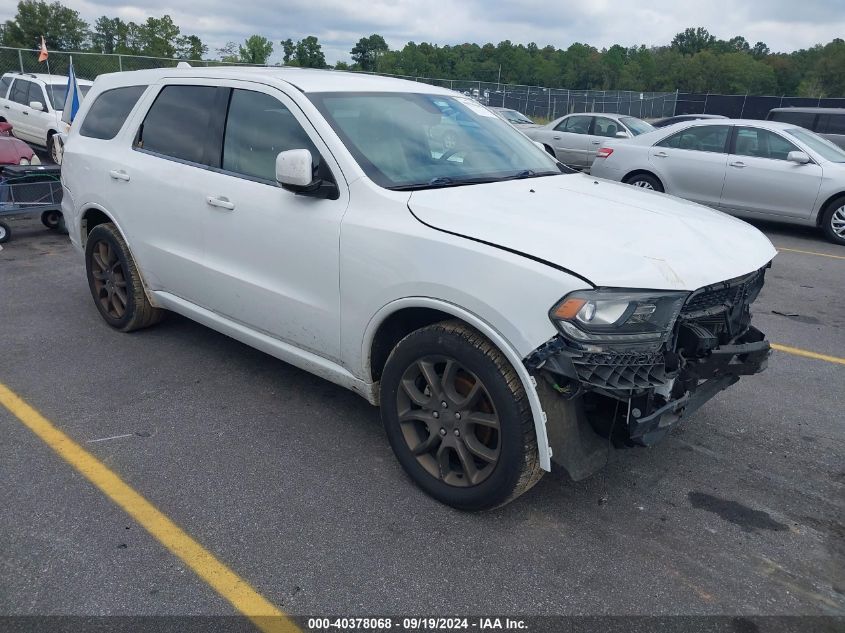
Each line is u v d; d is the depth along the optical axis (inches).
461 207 125.7
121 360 191.2
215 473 138.2
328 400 170.7
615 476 141.6
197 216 165.0
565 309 104.1
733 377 135.5
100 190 194.7
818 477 143.6
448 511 127.6
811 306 269.0
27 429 153.2
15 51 773.9
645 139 445.7
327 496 131.4
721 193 416.2
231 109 162.4
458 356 117.0
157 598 105.1
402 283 122.3
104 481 134.1
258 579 109.6
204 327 217.2
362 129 144.9
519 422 111.7
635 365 106.8
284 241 144.0
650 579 112.0
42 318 223.5
